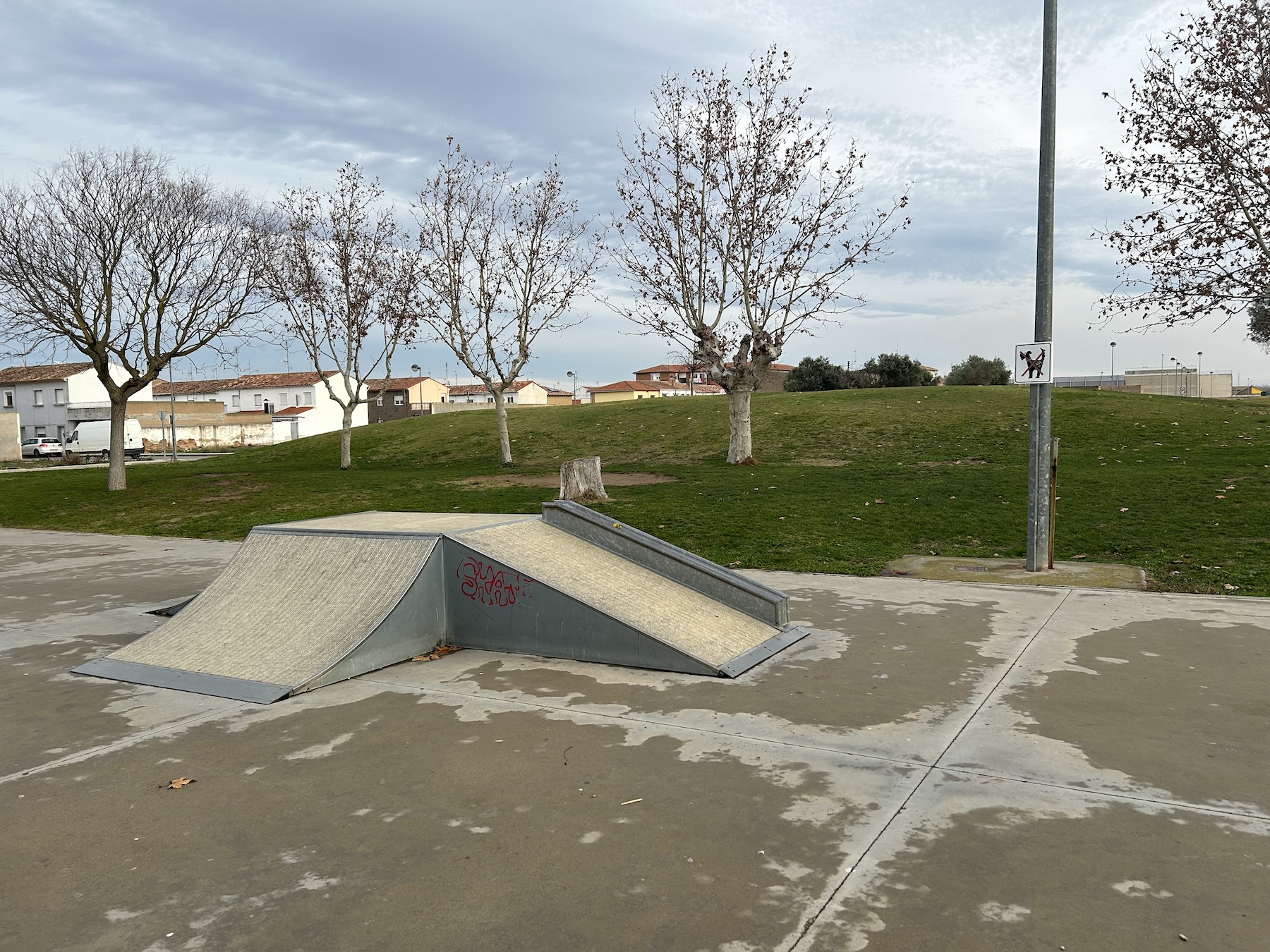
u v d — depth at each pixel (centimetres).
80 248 2222
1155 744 434
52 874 331
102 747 470
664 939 278
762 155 2255
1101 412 2769
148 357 2359
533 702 530
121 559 1227
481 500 1753
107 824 373
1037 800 375
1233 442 2236
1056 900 296
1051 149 888
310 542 747
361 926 290
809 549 1109
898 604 783
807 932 280
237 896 312
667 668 592
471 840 350
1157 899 295
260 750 457
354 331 2875
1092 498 1434
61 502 2156
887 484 1769
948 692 527
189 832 363
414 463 3089
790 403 3459
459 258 2634
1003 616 723
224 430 6775
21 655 683
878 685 545
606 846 343
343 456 2917
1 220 2125
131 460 4809
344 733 480
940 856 328
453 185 2592
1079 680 542
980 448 2453
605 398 10331
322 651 604
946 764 417
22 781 423
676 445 2930
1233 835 339
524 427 3522
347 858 338
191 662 617
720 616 679
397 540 698
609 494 1770
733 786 397
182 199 2316
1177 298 1252
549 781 409
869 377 6338
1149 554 1003
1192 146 1201
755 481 1928
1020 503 1449
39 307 2173
